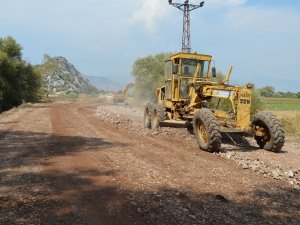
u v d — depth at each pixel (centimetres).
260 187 597
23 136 1140
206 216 464
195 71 1182
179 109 1212
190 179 634
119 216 459
